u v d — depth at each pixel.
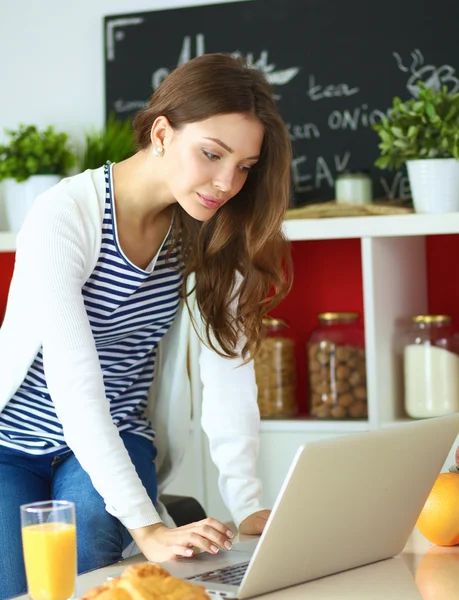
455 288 2.94
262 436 2.74
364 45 2.89
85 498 1.63
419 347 2.66
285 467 2.71
